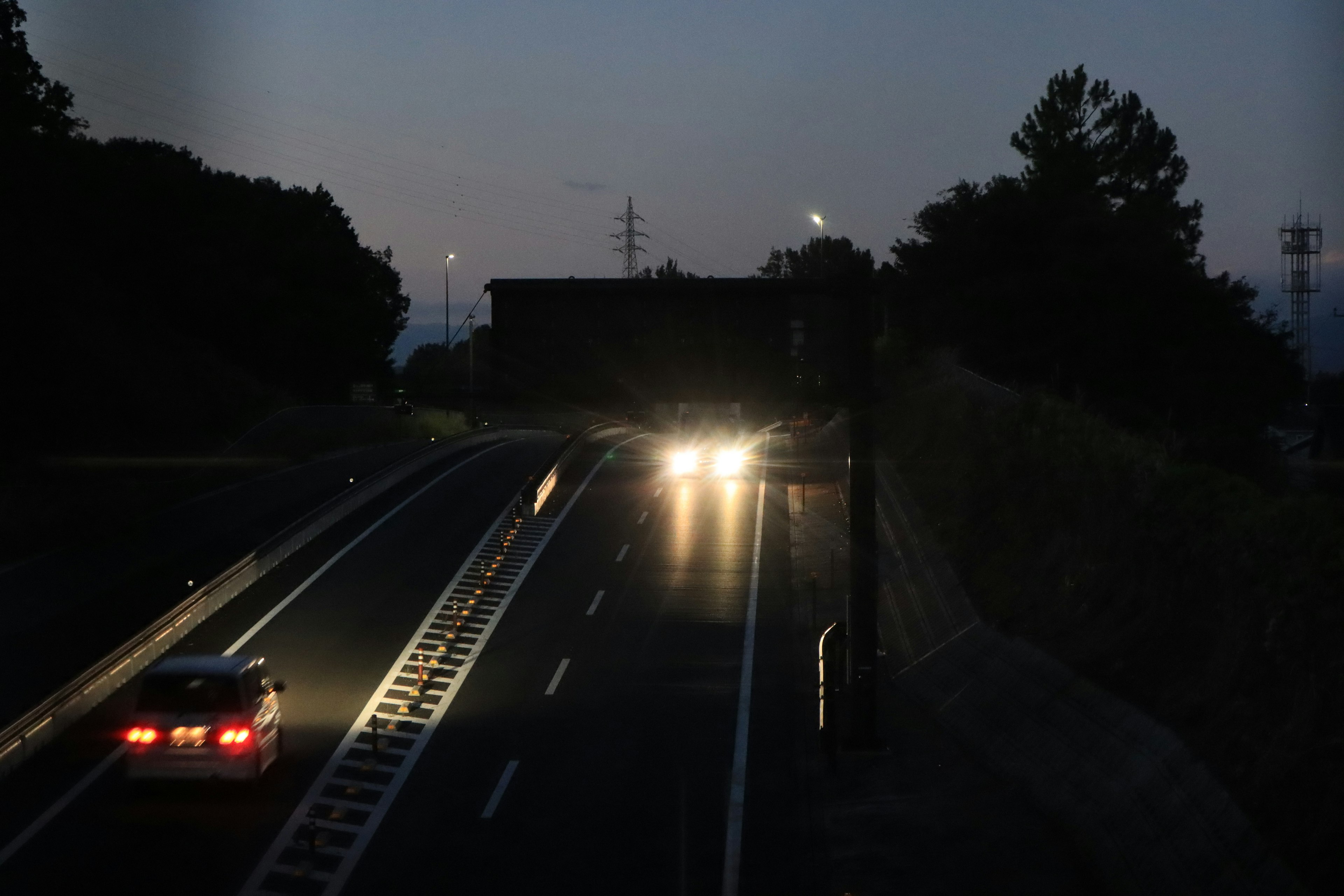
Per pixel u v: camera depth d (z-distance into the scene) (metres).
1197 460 36.50
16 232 61.00
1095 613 20.92
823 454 61.62
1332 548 14.76
